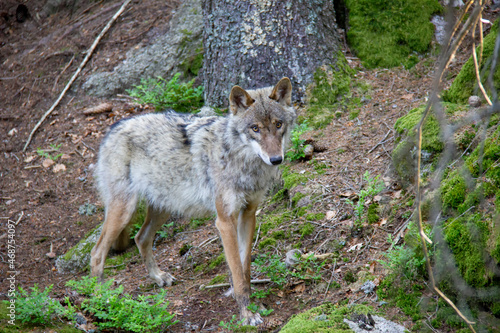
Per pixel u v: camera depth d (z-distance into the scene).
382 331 5.90
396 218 7.88
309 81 12.14
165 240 10.69
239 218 7.94
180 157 8.02
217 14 12.27
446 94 9.19
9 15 18.84
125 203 8.60
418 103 11.02
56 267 10.36
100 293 7.18
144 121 8.62
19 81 16.22
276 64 12.06
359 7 13.66
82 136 13.72
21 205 12.05
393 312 6.34
